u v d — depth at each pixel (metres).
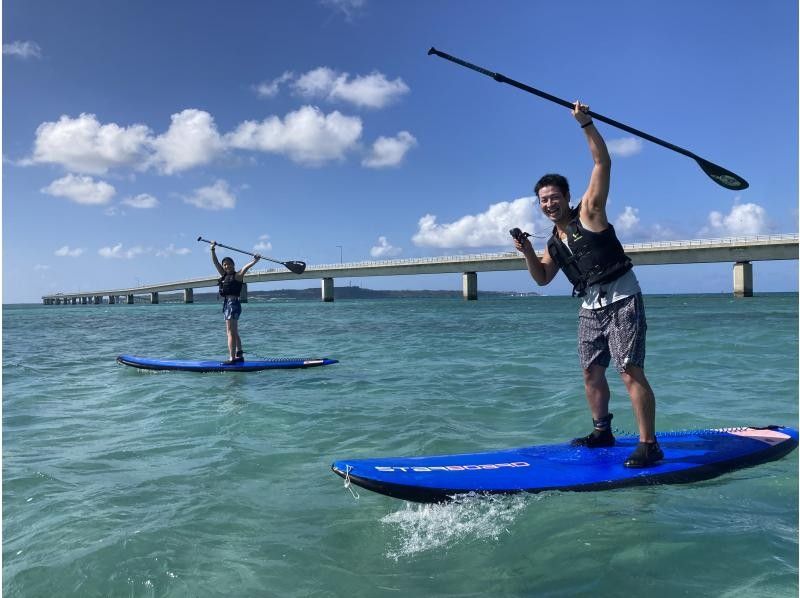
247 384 7.98
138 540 2.91
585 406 5.69
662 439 4.14
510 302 68.62
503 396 6.58
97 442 4.95
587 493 3.32
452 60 4.11
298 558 2.71
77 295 154.12
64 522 3.16
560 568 2.51
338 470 3.38
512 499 3.24
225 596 2.38
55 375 9.53
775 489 3.35
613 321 3.64
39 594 2.43
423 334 17.78
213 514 3.26
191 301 109.81
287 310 51.03
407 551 2.76
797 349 10.48
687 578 2.36
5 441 5.02
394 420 5.47
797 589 2.23
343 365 9.88
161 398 7.05
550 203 3.71
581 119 3.48
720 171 4.21
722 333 14.34
